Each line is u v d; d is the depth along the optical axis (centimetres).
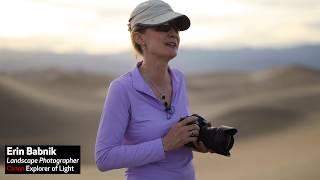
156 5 301
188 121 288
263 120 3838
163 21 293
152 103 299
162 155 285
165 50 299
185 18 300
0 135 3847
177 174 298
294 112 4141
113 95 296
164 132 296
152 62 305
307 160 1590
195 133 289
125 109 296
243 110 4106
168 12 299
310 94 5291
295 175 1384
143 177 295
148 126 295
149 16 299
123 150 287
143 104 297
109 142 291
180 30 309
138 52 316
